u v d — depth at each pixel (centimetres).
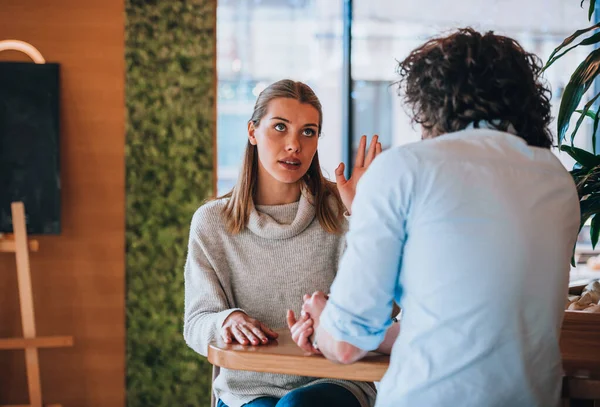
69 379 396
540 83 156
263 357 163
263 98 219
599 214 229
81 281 396
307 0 426
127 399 399
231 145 421
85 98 392
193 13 396
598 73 213
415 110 156
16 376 392
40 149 383
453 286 137
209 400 403
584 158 222
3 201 381
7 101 382
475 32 152
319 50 430
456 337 137
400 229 141
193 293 219
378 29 431
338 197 229
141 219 397
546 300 141
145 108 396
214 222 224
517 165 142
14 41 387
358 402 198
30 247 373
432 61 150
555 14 441
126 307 398
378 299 142
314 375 160
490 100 147
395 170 141
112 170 396
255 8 421
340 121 435
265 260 222
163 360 401
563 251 144
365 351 148
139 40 393
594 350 180
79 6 389
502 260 137
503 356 138
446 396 138
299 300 221
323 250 223
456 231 138
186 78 397
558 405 147
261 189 228
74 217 394
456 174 139
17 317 392
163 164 398
